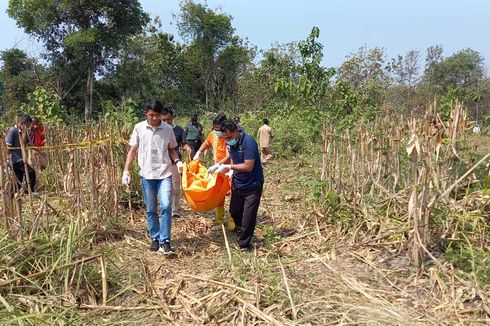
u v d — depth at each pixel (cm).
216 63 4250
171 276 462
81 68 3216
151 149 521
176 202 651
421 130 588
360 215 558
